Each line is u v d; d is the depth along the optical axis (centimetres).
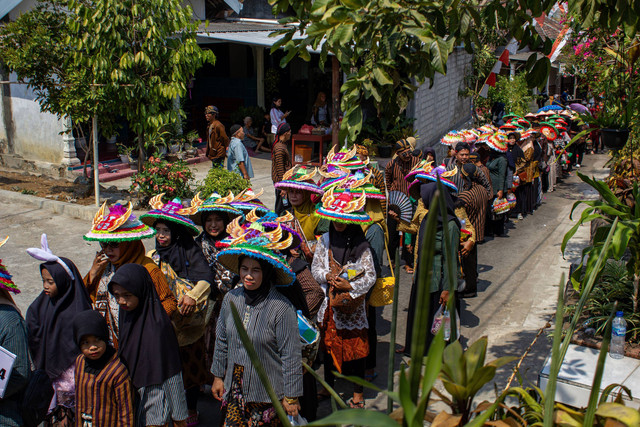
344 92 394
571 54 1109
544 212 1275
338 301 481
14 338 364
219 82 1964
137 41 1070
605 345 174
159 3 1043
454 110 2153
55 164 1326
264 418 387
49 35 1070
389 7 373
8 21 1249
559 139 1512
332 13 387
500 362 175
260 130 1841
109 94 1035
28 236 970
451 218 550
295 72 1962
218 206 516
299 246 494
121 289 364
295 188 559
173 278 462
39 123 1334
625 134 539
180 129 1577
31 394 379
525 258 955
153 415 373
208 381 530
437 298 557
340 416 137
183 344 464
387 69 396
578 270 434
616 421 189
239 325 159
